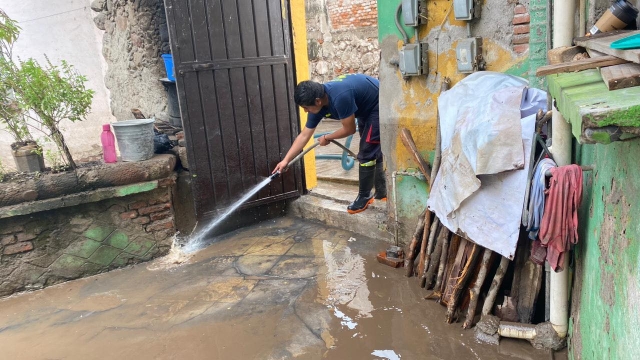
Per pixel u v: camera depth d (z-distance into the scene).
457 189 2.80
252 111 4.78
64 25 5.75
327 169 6.25
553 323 2.65
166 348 3.01
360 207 4.54
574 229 2.18
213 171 4.63
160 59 5.25
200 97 4.44
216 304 3.50
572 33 2.43
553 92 1.68
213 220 4.71
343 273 3.82
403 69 3.53
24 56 5.46
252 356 2.85
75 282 4.12
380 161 4.59
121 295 3.80
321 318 3.21
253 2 4.61
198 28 4.33
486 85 2.89
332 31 10.36
